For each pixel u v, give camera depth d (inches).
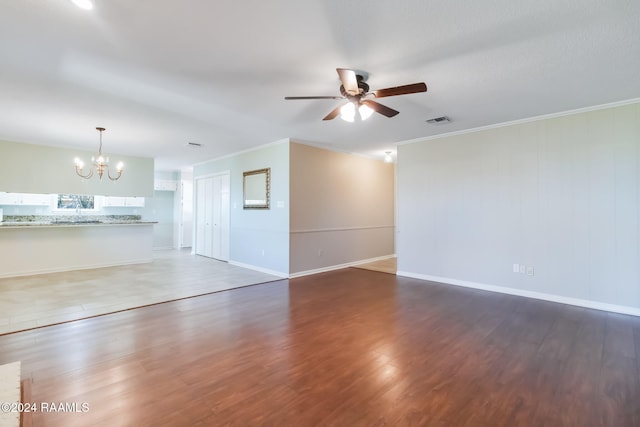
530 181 162.1
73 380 81.7
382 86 119.3
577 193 148.9
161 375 84.8
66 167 230.8
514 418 67.9
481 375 85.4
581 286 147.9
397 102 137.3
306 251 219.9
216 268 241.8
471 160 182.9
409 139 207.5
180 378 83.4
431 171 200.4
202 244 311.4
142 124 169.2
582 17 77.7
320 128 179.9
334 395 76.2
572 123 149.9
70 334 111.5
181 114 151.6
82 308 140.2
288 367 89.6
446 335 112.7
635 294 135.0
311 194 223.6
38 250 215.2
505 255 170.6
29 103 135.6
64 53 94.1
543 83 117.8
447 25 81.6
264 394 76.5
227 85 117.6
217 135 196.2
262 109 144.6
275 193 219.5
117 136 197.8
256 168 236.8
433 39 88.1
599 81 116.0
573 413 69.5
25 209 253.8
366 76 111.0
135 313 135.3
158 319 128.1
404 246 215.3
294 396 75.8
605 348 102.2
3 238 202.1
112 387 78.8
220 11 75.0
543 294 158.4
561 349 101.4
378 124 172.1
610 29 82.8
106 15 75.8
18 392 56.3
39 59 97.5
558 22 80.0
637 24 80.4
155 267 244.5
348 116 111.5
